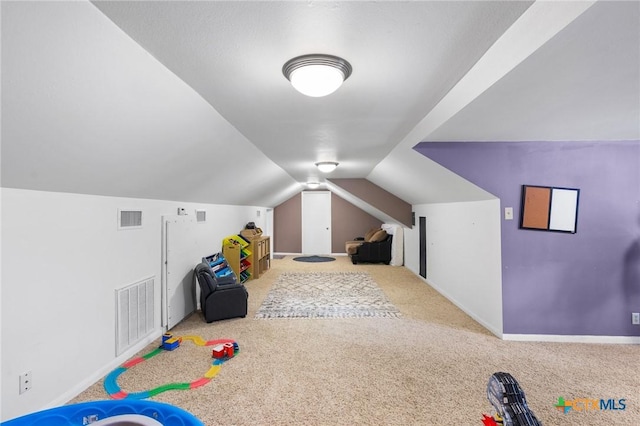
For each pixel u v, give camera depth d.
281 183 6.47
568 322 3.12
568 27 1.20
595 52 1.39
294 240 9.53
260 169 4.61
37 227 1.89
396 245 7.51
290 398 2.18
